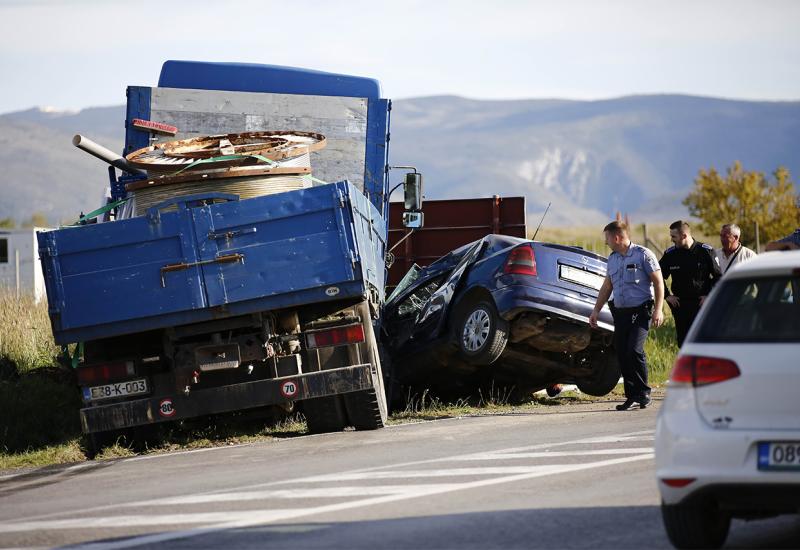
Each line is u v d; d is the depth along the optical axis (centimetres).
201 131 3631
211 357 2691
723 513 1515
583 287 3134
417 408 3366
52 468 2608
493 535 1590
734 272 1491
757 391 1411
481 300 3141
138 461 2595
